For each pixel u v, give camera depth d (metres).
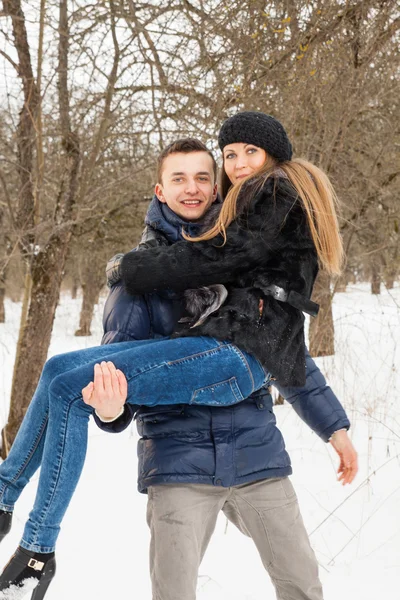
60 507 1.76
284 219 1.93
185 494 1.89
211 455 1.90
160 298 2.01
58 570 3.02
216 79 4.75
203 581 2.86
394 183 6.51
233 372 1.87
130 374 1.78
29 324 5.29
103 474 4.17
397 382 5.39
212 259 1.88
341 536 3.30
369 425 4.46
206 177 2.15
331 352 6.11
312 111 5.01
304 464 4.17
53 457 1.77
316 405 2.17
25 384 5.25
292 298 1.92
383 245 7.13
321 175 2.10
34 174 5.35
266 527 1.98
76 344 12.32
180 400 1.84
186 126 5.10
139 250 1.98
